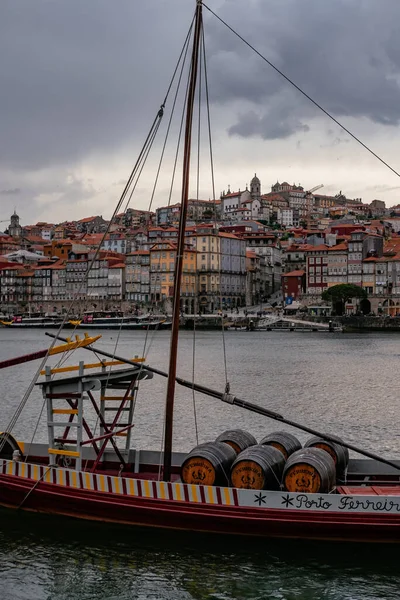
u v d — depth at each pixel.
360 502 27.59
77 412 30.91
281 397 70.81
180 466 32.62
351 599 24.77
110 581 25.98
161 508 29.05
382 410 62.94
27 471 31.16
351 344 156.38
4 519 30.92
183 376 89.12
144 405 64.81
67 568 26.83
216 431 53.28
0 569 26.73
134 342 168.25
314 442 31.81
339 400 68.81
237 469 28.73
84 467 33.47
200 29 31.33
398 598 24.77
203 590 25.41
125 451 33.59
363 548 27.91
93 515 30.11
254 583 25.81
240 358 117.88
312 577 26.14
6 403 67.31
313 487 28.08
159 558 27.56
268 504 28.11
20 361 32.84
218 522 28.55
